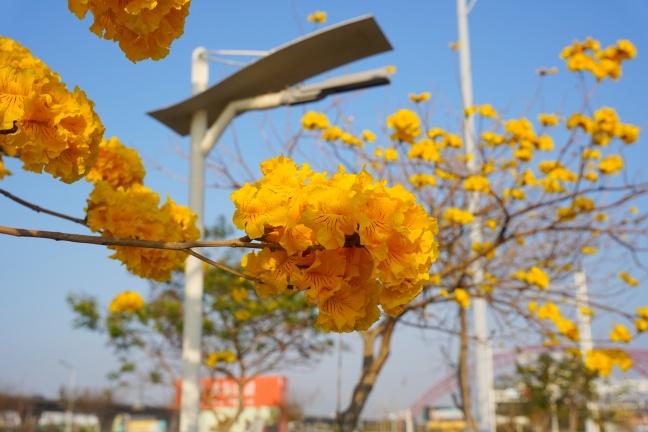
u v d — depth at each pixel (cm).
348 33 546
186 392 599
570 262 756
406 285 173
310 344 1008
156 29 206
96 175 362
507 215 621
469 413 801
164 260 310
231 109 629
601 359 639
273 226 171
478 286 695
